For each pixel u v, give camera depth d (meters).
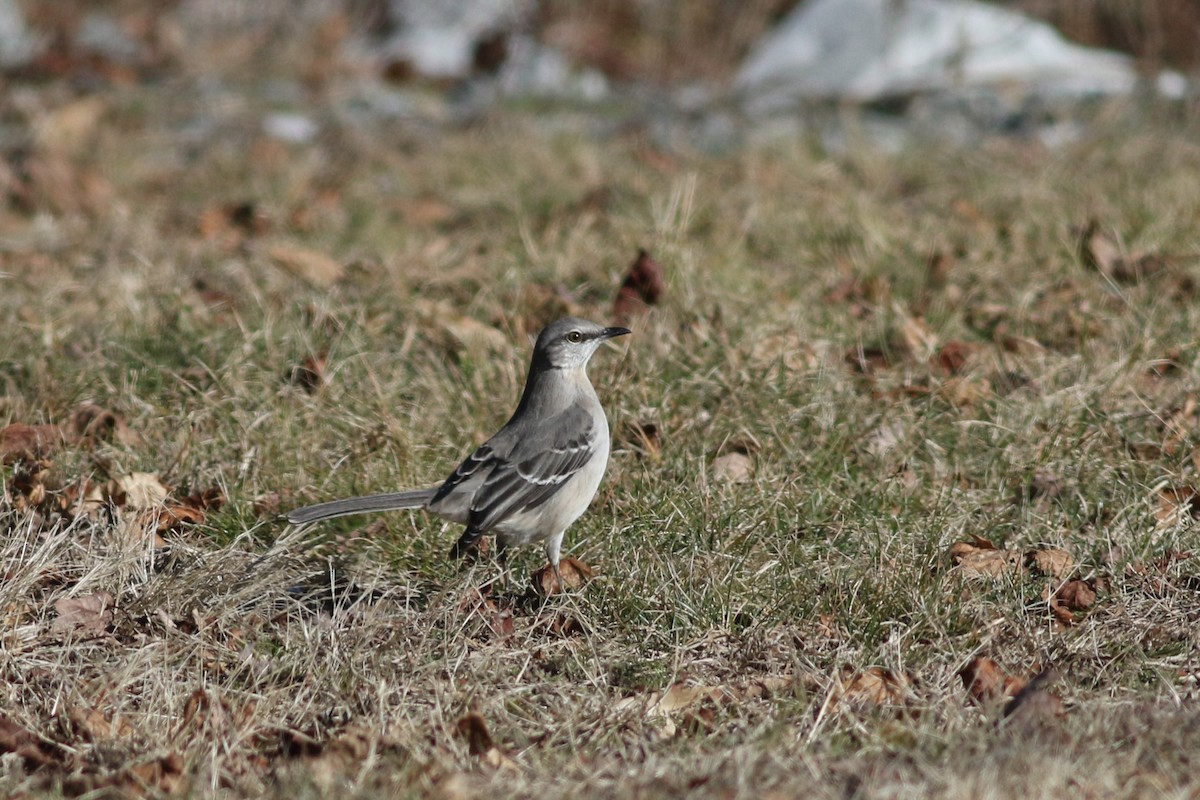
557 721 8.89
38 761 8.43
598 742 8.61
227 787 8.11
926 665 9.41
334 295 14.85
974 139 22.34
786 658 9.57
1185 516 10.93
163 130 23.42
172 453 12.01
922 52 25.27
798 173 19.61
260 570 10.41
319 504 10.23
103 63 26.66
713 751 8.31
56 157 21.05
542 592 10.44
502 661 9.60
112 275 15.73
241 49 27.59
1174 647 9.48
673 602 10.09
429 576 10.75
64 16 28.22
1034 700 8.53
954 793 7.37
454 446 12.15
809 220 17.08
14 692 9.14
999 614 9.92
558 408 10.62
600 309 14.77
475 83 27.20
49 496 11.45
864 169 19.95
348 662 9.38
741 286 14.88
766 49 26.16
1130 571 10.37
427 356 13.63
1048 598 10.09
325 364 13.27
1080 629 9.62
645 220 17.11
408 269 15.83
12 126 23.36
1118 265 15.57
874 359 13.65
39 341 13.73
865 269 15.72
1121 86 24.03
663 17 28.34
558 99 25.25
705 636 9.86
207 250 17.22
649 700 9.10
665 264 15.21
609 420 12.45
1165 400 12.53
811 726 8.63
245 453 11.89
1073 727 8.20
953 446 12.00
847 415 12.34
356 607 10.02
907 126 23.19
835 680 9.12
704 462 11.59
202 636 9.73
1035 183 18.47
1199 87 23.48
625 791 7.67
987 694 8.96
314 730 8.84
